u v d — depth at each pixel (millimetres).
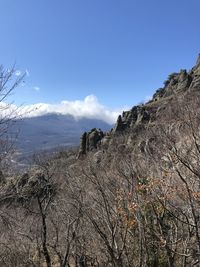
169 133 15352
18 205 14312
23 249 16891
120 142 37969
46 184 15719
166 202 12656
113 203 13789
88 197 14016
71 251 16453
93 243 15461
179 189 12141
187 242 12016
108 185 13992
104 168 15891
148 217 13891
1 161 8555
